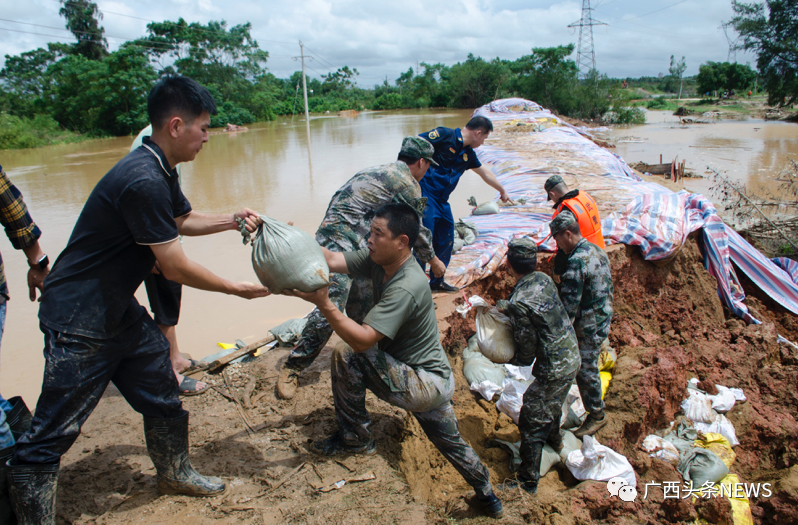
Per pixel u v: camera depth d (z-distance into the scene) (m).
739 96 73.94
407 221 2.78
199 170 19.45
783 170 17.89
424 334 2.98
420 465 3.83
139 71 39.44
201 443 3.58
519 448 4.23
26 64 52.69
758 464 4.89
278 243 2.58
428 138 5.53
